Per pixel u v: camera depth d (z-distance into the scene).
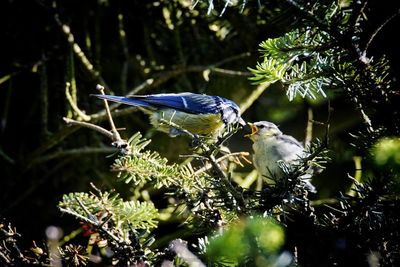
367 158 4.56
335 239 4.63
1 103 11.09
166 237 8.62
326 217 4.79
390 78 5.34
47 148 9.95
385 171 4.29
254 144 7.83
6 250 4.98
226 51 10.70
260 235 3.24
